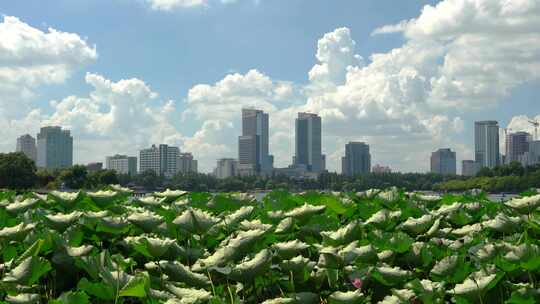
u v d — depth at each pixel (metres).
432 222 4.34
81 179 129.75
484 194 6.59
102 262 3.17
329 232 3.99
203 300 2.78
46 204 5.84
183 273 3.16
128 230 4.49
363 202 5.87
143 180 184.62
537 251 3.06
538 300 2.72
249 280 3.04
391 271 3.12
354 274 3.24
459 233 4.31
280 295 3.32
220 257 3.29
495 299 2.94
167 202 6.04
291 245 3.48
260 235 3.43
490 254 3.30
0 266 3.41
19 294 2.96
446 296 3.13
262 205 6.22
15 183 117.06
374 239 3.87
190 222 3.83
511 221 4.20
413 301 2.99
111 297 2.83
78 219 4.25
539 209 4.96
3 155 120.88
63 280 3.52
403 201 5.82
